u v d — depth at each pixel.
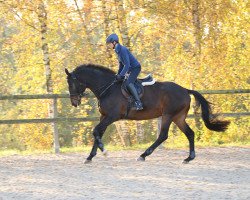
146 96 10.27
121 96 10.18
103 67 10.43
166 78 19.08
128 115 10.35
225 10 16.75
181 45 17.97
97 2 17.62
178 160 10.83
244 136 18.12
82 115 19.42
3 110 35.84
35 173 9.22
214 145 13.77
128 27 17.80
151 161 10.66
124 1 16.94
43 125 20.75
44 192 7.46
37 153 12.39
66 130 30.91
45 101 18.38
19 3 16.41
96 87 10.29
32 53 18.33
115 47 9.94
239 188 7.77
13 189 7.72
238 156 11.52
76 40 17.28
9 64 19.83
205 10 16.77
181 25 17.00
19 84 18.97
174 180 8.45
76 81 10.27
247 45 18.83
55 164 10.34
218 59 17.73
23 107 20.41
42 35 16.94
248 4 17.95
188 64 17.69
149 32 18.22
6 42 17.72
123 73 9.82
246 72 18.86
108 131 26.84
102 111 10.29
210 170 9.51
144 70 20.34
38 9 16.75
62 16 16.98
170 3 16.45
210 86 18.09
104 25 18.02
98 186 7.90
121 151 12.45
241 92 13.33
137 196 7.16
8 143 34.12
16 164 10.44
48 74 17.53
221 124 10.64
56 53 17.88
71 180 8.44
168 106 10.35
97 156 11.50
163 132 10.43
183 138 18.86
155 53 20.33
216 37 17.30
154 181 8.34
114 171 9.34
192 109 18.44
